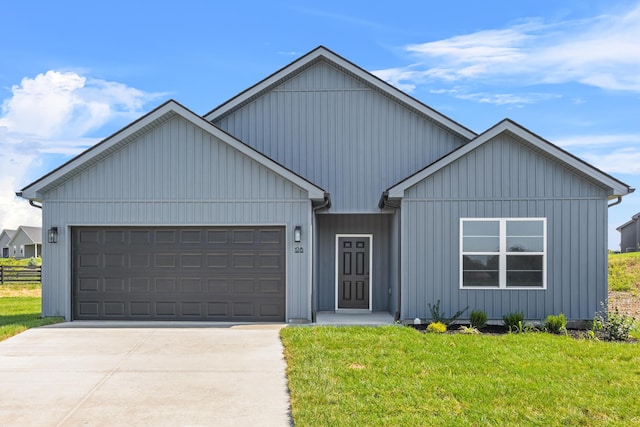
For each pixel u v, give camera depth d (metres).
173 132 12.52
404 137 14.45
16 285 25.75
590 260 12.02
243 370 7.96
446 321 11.79
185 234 12.54
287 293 12.30
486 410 6.15
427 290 12.10
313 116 14.53
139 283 12.54
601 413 6.14
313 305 12.87
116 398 6.66
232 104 14.38
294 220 12.40
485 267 12.08
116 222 12.50
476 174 12.16
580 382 7.28
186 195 12.48
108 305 12.55
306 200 12.39
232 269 12.45
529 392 6.79
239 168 12.45
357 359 8.34
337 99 14.54
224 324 12.03
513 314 11.62
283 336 10.24
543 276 12.01
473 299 12.05
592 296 11.97
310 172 14.45
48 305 12.51
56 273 12.53
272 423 5.82
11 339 10.23
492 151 12.16
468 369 7.86
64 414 6.10
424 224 12.16
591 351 9.09
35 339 10.24
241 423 5.82
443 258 12.12
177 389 7.03
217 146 12.49
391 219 14.44
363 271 15.09
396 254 13.29
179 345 9.68
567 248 12.05
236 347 9.50
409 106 14.31
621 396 6.72
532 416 6.00
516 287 12.02
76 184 12.57
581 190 12.11
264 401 6.54
